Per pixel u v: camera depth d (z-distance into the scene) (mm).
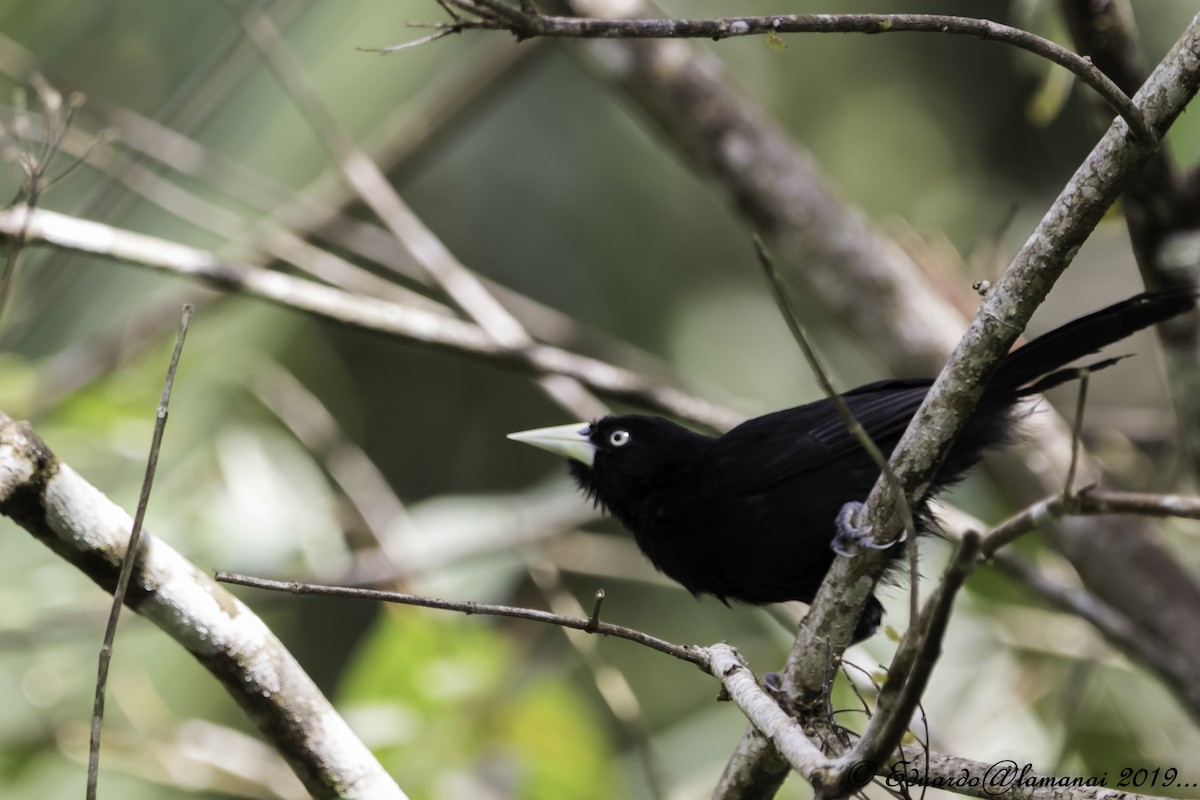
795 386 14250
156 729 9992
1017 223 15289
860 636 7203
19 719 10164
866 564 5629
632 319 14234
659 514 7852
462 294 10398
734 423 9688
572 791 9094
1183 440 8367
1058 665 10211
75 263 11312
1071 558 9398
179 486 10594
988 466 9594
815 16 4582
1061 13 7582
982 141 15984
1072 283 15062
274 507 10547
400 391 15023
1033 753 9586
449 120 12016
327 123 10570
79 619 10109
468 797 8891
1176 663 8758
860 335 9992
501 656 9305
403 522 10461
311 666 14227
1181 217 7707
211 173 11609
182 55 12273
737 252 14672
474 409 15125
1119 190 4859
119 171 10945
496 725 9062
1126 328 6547
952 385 5234
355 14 13219
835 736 5789
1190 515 6301
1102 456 10828
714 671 5176
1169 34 13242
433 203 14219
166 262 8656
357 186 10547
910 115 15828
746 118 10195
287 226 11875
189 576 5418
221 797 10906
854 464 7406
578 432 8281
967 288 10273
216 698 11664
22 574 10594
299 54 13164
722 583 7922
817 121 15680
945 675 10125
